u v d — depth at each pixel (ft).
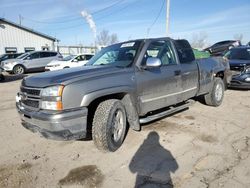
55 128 10.50
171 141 13.65
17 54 70.59
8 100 27.32
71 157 12.19
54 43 101.86
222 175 10.07
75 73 11.91
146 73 13.79
